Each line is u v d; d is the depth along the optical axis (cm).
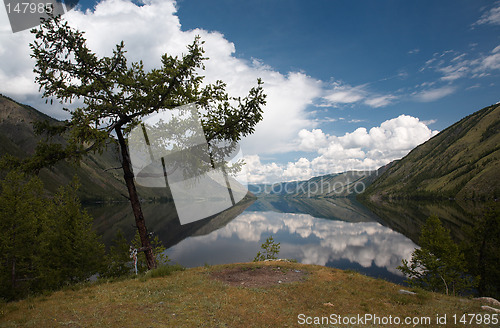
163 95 1030
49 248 2289
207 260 4462
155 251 2408
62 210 2364
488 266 2873
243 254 5072
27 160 979
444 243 2755
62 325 658
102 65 1127
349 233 9356
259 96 1127
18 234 2102
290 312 820
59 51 1027
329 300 966
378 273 4222
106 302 850
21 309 793
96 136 936
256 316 770
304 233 9256
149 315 739
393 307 935
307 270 1462
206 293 962
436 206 18488
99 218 10906
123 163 1222
